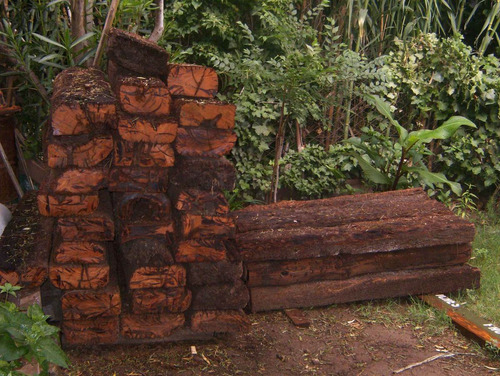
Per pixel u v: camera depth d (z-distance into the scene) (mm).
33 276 3330
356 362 3629
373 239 4270
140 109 3295
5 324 2480
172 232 3531
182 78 3502
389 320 4191
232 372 3455
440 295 4516
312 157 6578
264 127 6363
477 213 6875
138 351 3617
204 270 3615
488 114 6977
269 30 6410
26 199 4371
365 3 6531
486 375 3516
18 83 5707
